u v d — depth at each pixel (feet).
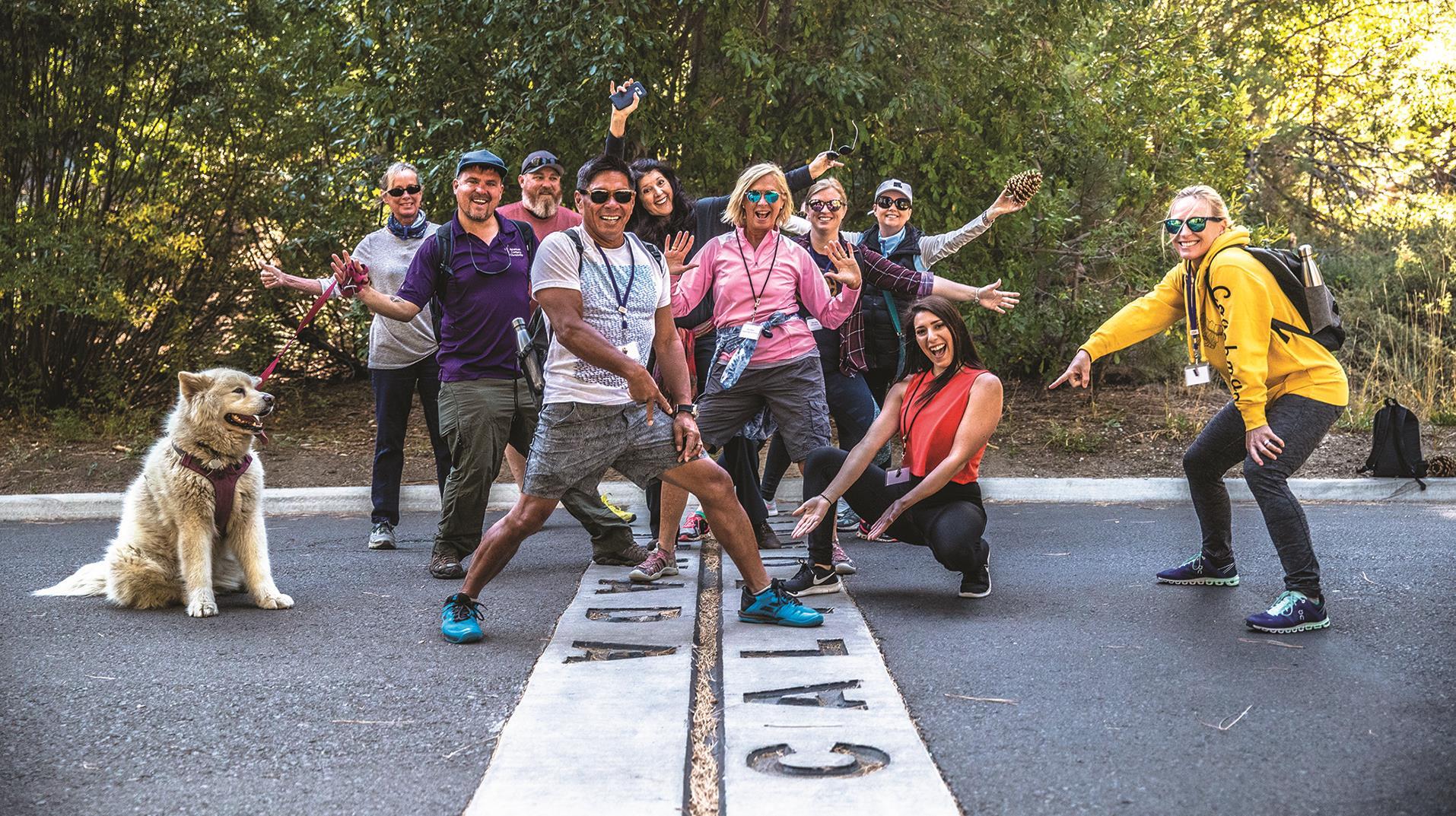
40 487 27.58
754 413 18.70
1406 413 26.58
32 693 12.45
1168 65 34.35
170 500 16.03
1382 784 9.59
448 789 9.73
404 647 14.16
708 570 18.69
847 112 28.58
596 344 12.63
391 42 29.04
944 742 10.68
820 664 13.00
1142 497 26.25
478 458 17.94
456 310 17.69
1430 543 20.21
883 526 15.37
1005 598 16.47
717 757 10.52
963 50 30.30
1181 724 11.07
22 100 31.96
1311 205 50.03
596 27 26.40
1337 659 13.21
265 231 35.76
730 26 28.55
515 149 27.76
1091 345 16.66
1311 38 52.75
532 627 15.12
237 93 33.12
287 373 40.06
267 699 12.17
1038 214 31.42
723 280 18.24
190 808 9.39
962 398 15.89
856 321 20.53
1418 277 38.27
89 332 33.91
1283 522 14.55
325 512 26.21
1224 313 14.75
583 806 9.17
